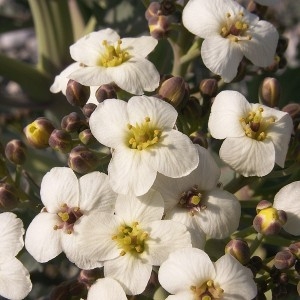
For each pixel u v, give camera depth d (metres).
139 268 0.10
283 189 0.10
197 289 0.09
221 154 0.10
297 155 0.11
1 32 0.17
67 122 0.11
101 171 0.11
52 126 0.11
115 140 0.10
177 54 0.12
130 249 0.10
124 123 0.10
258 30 0.11
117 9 0.15
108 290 0.10
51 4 0.15
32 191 0.12
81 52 0.12
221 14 0.11
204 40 0.11
